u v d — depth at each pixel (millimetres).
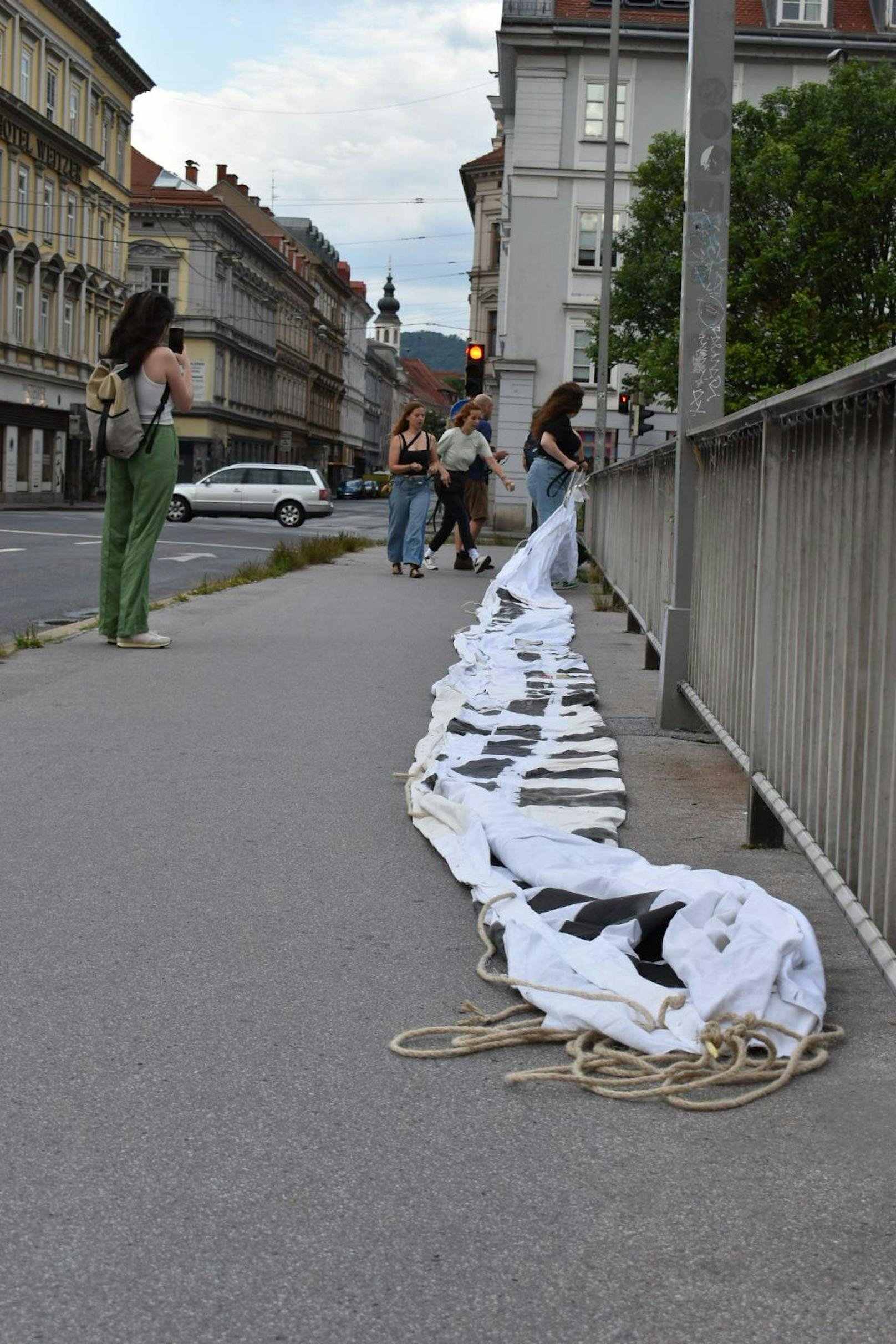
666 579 8188
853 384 3482
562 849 4457
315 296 115875
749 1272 2252
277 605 12203
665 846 4840
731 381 37312
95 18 59906
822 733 3904
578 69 47344
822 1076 3006
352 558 19719
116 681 7922
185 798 5379
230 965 3629
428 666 8859
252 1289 2182
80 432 62438
